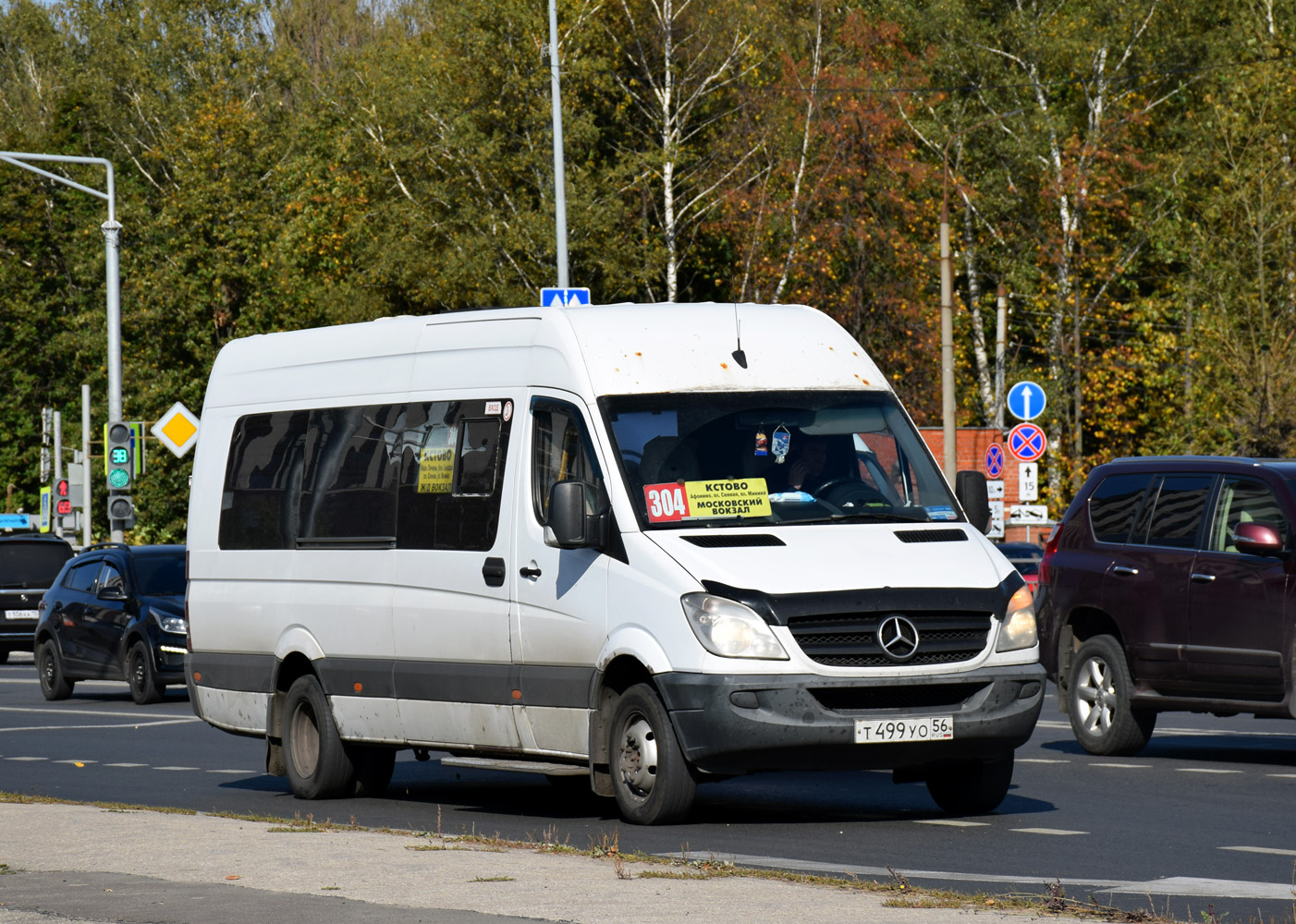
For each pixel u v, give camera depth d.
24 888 22.34
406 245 132.12
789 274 134.62
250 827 28.06
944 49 143.50
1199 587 38.09
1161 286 146.38
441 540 31.80
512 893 20.67
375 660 33.16
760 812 30.34
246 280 149.88
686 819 27.81
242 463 37.28
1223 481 38.69
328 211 151.00
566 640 28.95
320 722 34.59
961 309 138.88
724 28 134.88
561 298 73.62
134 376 147.25
